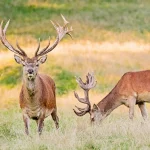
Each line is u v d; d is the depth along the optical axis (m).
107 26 103.31
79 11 113.06
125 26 103.44
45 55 37.44
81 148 33.88
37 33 99.56
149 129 36.09
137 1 121.19
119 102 46.28
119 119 45.09
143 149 32.69
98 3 119.31
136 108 55.75
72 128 39.91
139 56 87.19
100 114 44.75
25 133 38.62
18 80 74.12
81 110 44.59
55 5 116.69
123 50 90.25
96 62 81.69
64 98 62.66
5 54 84.50
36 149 34.31
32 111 38.47
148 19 107.44
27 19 108.56
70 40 94.00
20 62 37.22
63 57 82.81
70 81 72.94
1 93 66.06
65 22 41.22
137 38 97.50
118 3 119.44
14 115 49.38
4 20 107.62
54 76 75.19
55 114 42.09
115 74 77.31
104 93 65.62
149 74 46.12
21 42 94.00
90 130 37.88
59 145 34.06
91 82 45.09
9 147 35.66
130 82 46.12
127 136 35.53
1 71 76.62
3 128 42.72
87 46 91.38
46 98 39.16
